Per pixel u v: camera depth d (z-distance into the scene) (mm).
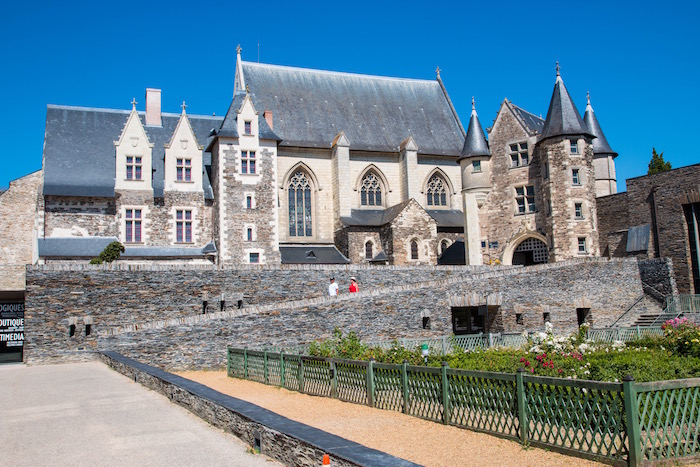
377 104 60469
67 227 44094
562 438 11523
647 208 44156
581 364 16797
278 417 10969
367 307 30047
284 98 56312
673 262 42156
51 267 28469
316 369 19016
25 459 10344
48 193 43469
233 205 47438
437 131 60219
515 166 48875
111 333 26234
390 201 55656
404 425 14047
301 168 53188
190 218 47844
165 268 30797
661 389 10781
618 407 10984
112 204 45500
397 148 56250
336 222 52594
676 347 21203
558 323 34156
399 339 27984
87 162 46875
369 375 16641
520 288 33469
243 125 48656
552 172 45750
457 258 51188
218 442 11336
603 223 47688
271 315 28250
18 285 38031
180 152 48156
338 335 27062
